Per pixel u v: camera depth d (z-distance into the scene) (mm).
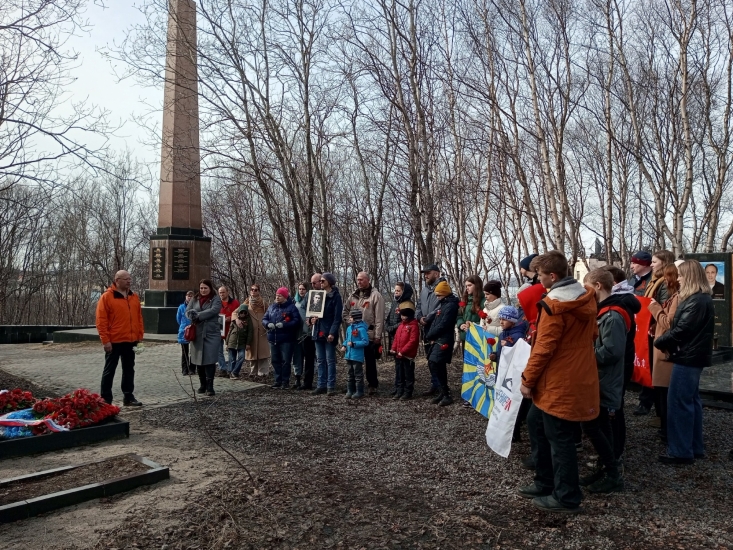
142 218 38094
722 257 10625
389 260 16906
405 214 13141
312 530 3889
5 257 34531
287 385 9344
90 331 18188
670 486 4672
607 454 4488
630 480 4816
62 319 40906
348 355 8453
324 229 13312
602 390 4574
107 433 6125
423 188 11430
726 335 10594
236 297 26984
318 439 6172
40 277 38125
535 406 4430
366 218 15797
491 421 5141
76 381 10023
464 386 7094
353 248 16906
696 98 12031
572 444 4105
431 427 6613
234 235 26125
